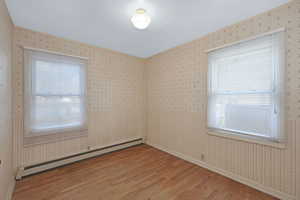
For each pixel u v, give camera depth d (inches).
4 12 66.4
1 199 60.7
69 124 109.0
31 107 92.7
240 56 83.6
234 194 74.3
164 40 112.5
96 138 126.0
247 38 79.8
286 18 68.2
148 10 74.5
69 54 109.1
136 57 155.5
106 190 77.2
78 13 77.2
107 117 133.5
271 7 71.6
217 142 95.4
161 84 140.4
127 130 149.3
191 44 112.6
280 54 69.2
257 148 77.7
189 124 113.7
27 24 87.9
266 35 73.7
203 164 103.4
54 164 100.1
